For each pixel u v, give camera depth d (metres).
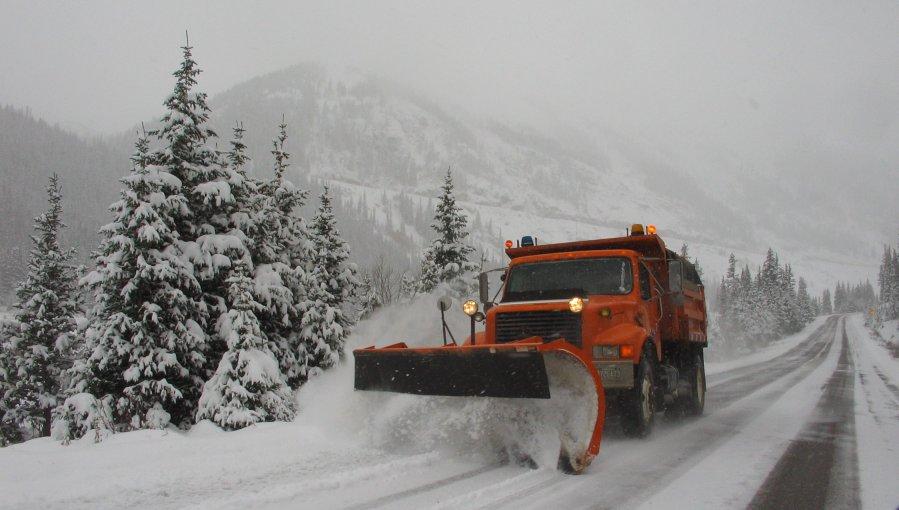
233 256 15.09
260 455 6.23
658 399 8.63
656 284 9.34
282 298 15.70
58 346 23.41
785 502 5.00
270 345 15.74
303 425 7.70
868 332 92.31
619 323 7.84
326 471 5.65
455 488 5.15
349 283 21.70
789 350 60.12
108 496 4.86
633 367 7.36
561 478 5.61
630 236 9.59
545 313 7.70
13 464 5.76
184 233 15.05
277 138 18.47
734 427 9.09
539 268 9.10
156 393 13.16
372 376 6.93
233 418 10.96
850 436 8.23
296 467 5.80
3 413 24.12
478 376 6.11
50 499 4.75
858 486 5.51
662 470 6.02
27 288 24.28
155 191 13.77
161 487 5.10
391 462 6.02
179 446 6.61
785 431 8.68
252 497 4.82
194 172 15.10
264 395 11.50
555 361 6.01
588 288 8.61
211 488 5.09
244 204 16.25
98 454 6.20
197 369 14.46
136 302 13.63
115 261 13.28
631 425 7.55
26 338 23.80
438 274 26.45
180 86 15.09
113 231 13.66
